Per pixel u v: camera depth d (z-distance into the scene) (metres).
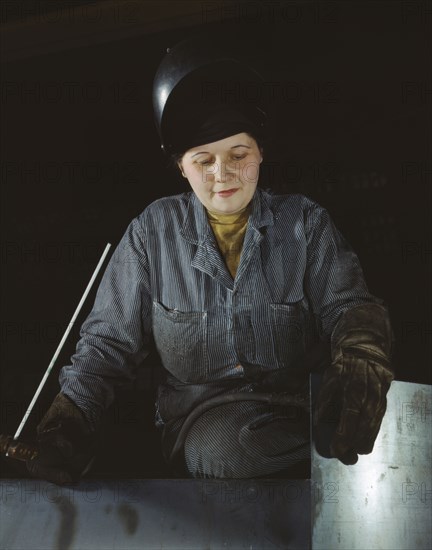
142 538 1.64
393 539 1.63
